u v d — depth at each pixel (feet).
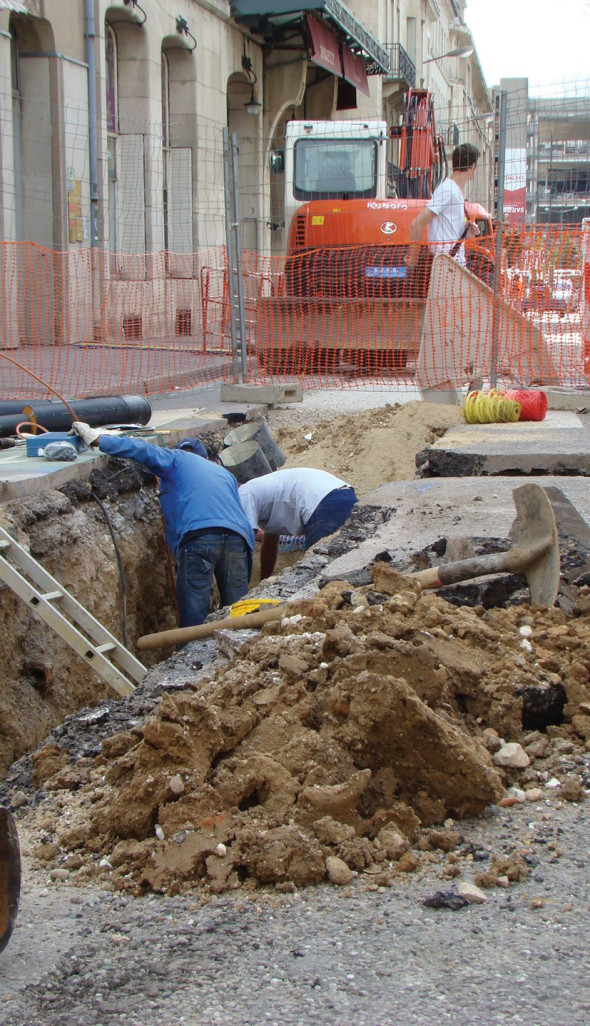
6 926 6.66
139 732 9.83
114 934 7.22
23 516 19.66
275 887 7.77
